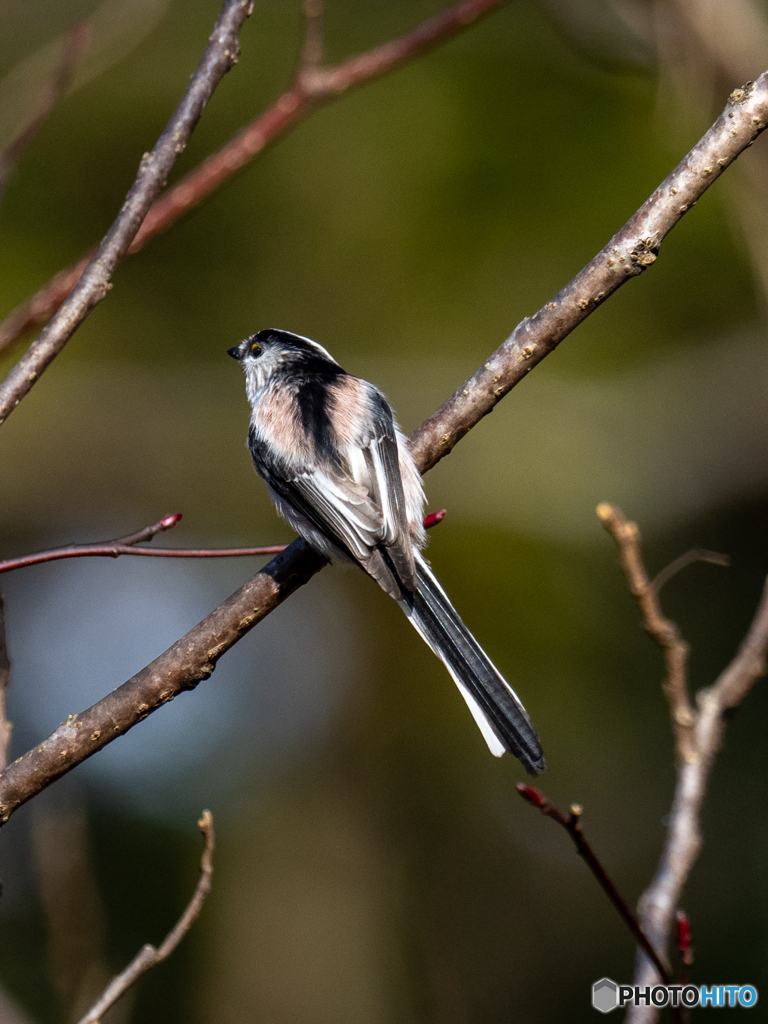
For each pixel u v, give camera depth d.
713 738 4.76
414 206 14.75
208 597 15.36
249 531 15.55
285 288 15.38
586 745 13.36
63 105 14.63
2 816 4.34
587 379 15.25
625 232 4.62
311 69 6.45
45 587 15.38
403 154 14.68
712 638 14.01
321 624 15.55
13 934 11.43
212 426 15.72
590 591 13.95
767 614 4.96
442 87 14.77
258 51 15.40
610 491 14.55
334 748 14.77
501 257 14.71
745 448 14.62
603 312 15.27
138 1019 11.98
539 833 13.65
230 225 15.20
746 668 4.90
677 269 14.59
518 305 14.76
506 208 14.57
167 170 4.66
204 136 15.22
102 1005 3.97
